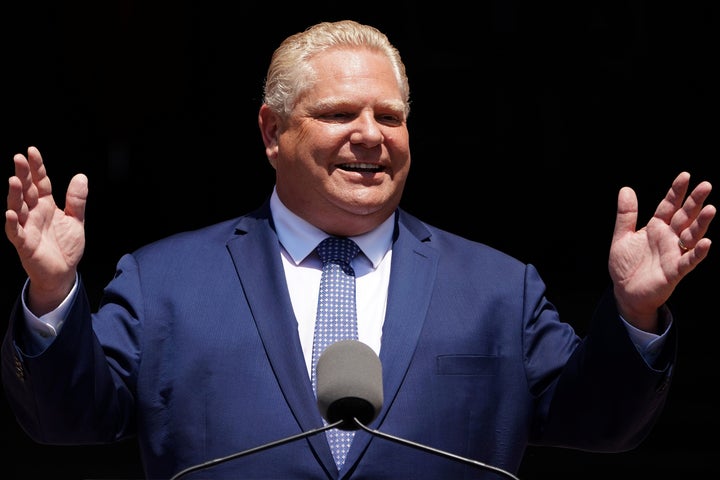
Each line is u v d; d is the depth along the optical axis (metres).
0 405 21.23
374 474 8.66
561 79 38.72
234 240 9.44
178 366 8.89
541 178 38.81
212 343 8.91
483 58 38.72
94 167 39.50
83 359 8.40
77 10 39.66
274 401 8.77
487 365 9.13
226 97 39.75
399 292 9.22
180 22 39.62
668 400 22.28
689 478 18.19
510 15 38.62
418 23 38.66
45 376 8.30
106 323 9.01
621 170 38.69
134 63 39.66
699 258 8.06
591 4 38.56
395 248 9.47
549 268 34.75
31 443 19.47
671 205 8.36
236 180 39.38
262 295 9.12
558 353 9.31
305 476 8.62
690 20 38.44
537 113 38.84
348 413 7.08
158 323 9.01
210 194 39.06
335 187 9.14
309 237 9.44
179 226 37.94
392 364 8.91
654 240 8.37
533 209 38.09
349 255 9.41
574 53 38.59
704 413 21.45
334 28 9.35
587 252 35.91
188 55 39.81
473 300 9.30
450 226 37.53
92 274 33.03
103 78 39.72
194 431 8.77
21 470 18.23
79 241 8.29
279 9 39.34
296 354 8.89
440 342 9.07
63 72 39.94
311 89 9.18
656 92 38.69
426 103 38.97
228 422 8.73
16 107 39.72
